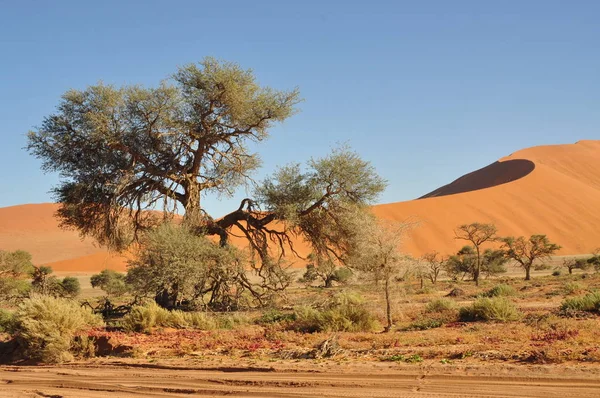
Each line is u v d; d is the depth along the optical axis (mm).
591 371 8547
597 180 144125
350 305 18766
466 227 46375
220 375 10586
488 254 56062
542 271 67938
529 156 164875
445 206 97000
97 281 49375
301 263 73875
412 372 9500
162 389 9711
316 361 11398
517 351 10742
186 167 31562
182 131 29766
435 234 86750
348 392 8492
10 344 15461
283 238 33219
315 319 17938
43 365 13758
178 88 30281
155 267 25344
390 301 17359
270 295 29719
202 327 19328
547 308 20766
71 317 15953
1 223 122625
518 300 26000
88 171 30172
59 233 117688
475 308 18656
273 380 9664
